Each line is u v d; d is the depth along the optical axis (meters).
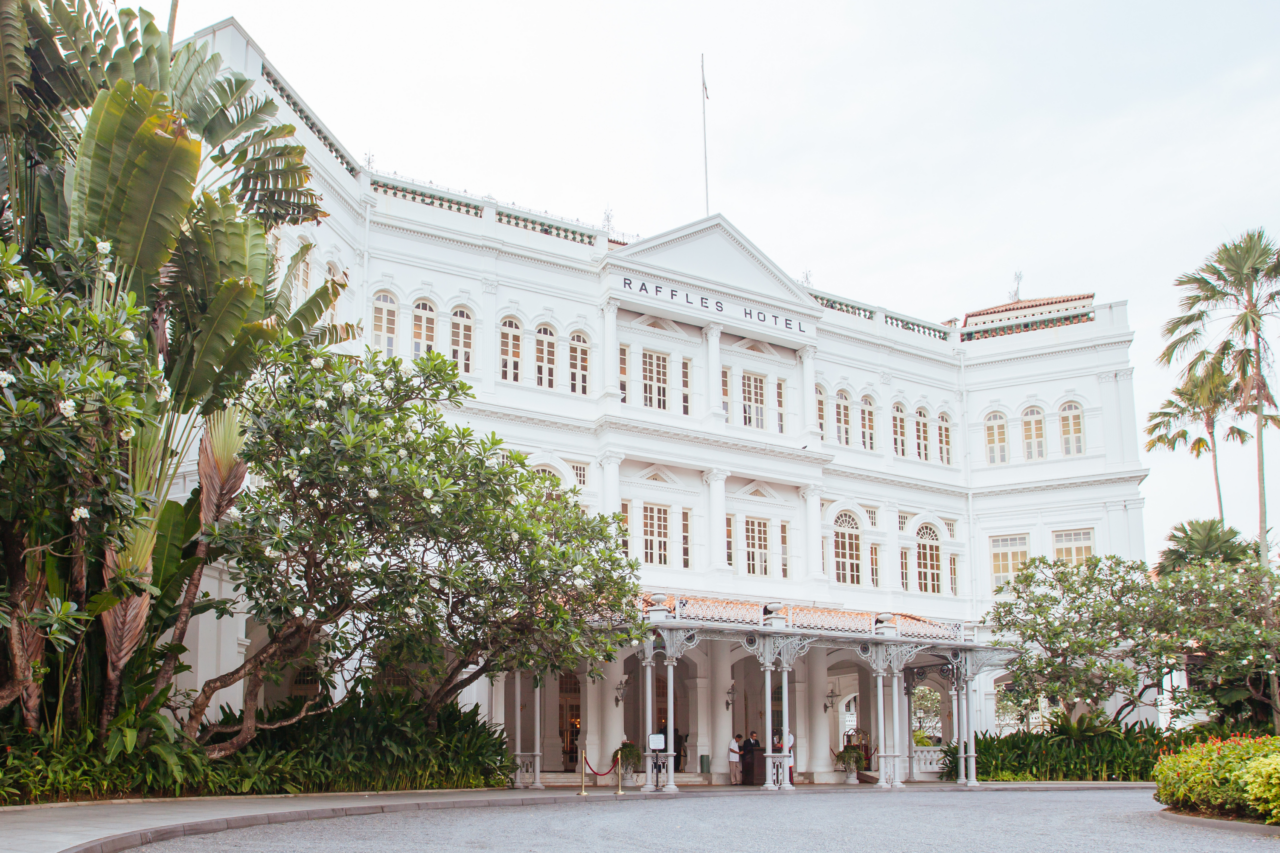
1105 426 38.50
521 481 20.16
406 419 18.67
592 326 32.22
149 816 12.91
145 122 14.86
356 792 19.27
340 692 24.86
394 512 17.84
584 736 28.59
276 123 24.80
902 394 39.22
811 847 12.45
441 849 11.30
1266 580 30.02
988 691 37.34
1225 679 30.16
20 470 12.48
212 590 20.47
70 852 9.21
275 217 19.28
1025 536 38.91
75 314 13.10
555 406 31.08
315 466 16.86
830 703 33.72
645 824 15.16
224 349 16.30
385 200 29.78
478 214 31.31
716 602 24.14
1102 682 30.53
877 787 26.33
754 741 30.03
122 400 12.46
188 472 21.48
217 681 17.55
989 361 40.66
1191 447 37.53
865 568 36.56
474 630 20.73
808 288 37.75
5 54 14.79
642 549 31.25
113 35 16.88
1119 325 38.94
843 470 36.31
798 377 35.84
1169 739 30.67
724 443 32.62
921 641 27.39
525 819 15.52
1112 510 37.59
